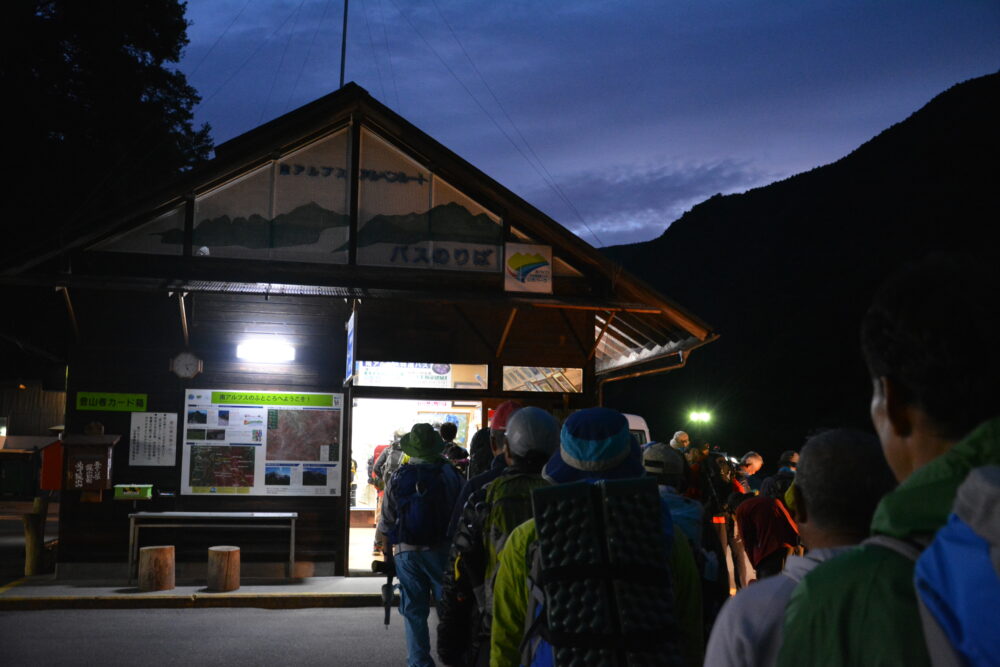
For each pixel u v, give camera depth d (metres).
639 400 78.25
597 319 13.37
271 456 11.22
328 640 7.84
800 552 6.00
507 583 2.79
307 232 11.62
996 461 0.94
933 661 0.90
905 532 1.01
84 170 23.81
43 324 16.70
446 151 11.72
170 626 8.38
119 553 10.69
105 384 10.94
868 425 50.91
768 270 82.69
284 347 11.45
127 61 26.66
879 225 73.94
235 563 9.91
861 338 1.14
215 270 11.27
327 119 11.48
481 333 12.12
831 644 1.02
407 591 5.86
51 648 7.33
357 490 16.23
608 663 2.38
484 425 12.38
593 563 2.46
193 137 29.92
